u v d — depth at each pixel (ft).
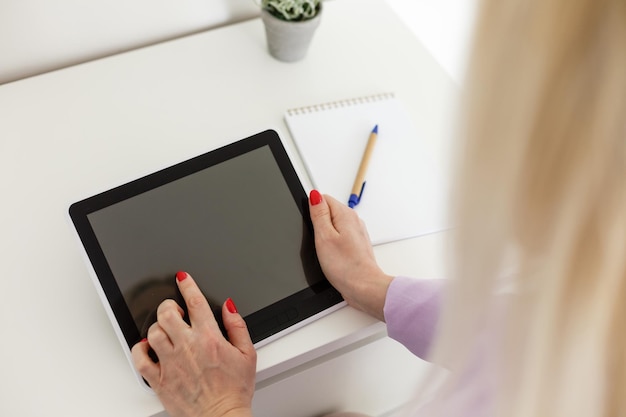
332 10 3.10
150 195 2.14
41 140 2.52
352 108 2.73
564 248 1.05
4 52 2.63
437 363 1.52
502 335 1.34
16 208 2.35
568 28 0.91
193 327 2.01
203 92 2.73
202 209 2.17
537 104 0.97
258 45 2.91
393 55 2.97
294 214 2.24
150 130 2.60
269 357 2.12
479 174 1.11
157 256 2.10
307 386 2.56
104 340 2.11
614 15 0.88
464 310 1.29
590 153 0.96
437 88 2.89
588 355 1.15
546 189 1.05
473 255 1.21
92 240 2.06
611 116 0.92
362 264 2.18
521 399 1.28
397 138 2.67
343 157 2.58
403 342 2.16
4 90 2.64
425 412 1.68
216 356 1.98
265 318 2.14
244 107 2.71
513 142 1.02
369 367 2.70
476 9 1.05
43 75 2.70
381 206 2.48
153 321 2.06
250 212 2.20
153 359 2.01
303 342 2.15
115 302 2.04
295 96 2.77
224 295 2.12
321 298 2.21
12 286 2.19
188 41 2.88
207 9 2.92
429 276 2.36
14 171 2.43
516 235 1.15
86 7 2.65
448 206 1.26
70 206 2.08
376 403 3.16
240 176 2.23
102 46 2.83
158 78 2.75
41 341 2.09
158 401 2.04
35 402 1.99
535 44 0.94
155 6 2.80
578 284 1.07
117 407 2.01
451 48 3.65
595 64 0.92
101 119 2.60
